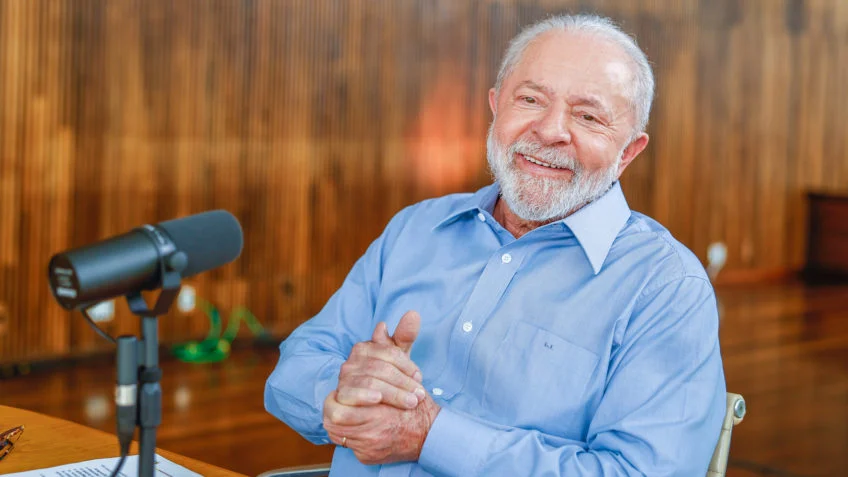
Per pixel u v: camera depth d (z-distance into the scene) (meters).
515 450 1.43
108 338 1.08
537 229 1.65
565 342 1.56
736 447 4.39
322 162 6.85
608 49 1.62
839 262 10.07
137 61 5.96
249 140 6.50
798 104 10.03
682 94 9.25
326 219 6.91
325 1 6.77
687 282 1.54
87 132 5.80
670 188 9.30
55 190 5.70
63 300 1.04
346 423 1.41
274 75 6.57
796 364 6.20
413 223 1.85
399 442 1.43
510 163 1.65
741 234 9.80
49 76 5.63
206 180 6.32
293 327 6.79
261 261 6.64
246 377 5.54
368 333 1.83
